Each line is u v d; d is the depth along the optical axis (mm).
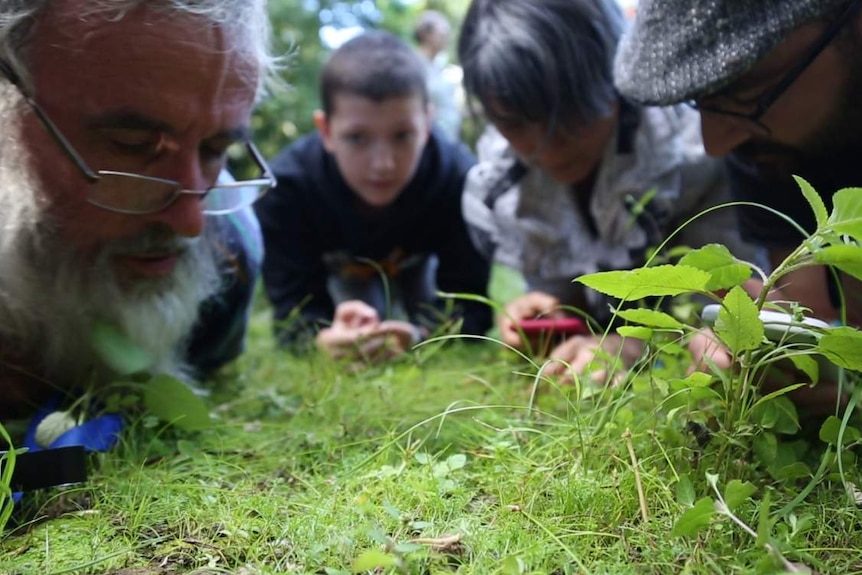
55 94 899
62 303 1010
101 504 803
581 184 1567
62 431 926
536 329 1381
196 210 1001
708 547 632
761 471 776
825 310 1158
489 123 1507
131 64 880
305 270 2020
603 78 1342
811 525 673
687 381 729
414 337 1574
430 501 742
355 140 1863
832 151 1005
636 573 611
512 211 1649
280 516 750
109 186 945
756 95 951
